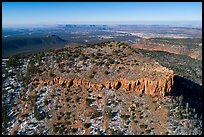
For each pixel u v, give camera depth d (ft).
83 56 290.15
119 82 254.06
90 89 254.47
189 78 449.48
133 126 221.66
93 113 234.17
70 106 242.17
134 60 276.21
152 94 244.42
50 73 268.82
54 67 276.62
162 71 255.29
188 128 219.41
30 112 239.09
